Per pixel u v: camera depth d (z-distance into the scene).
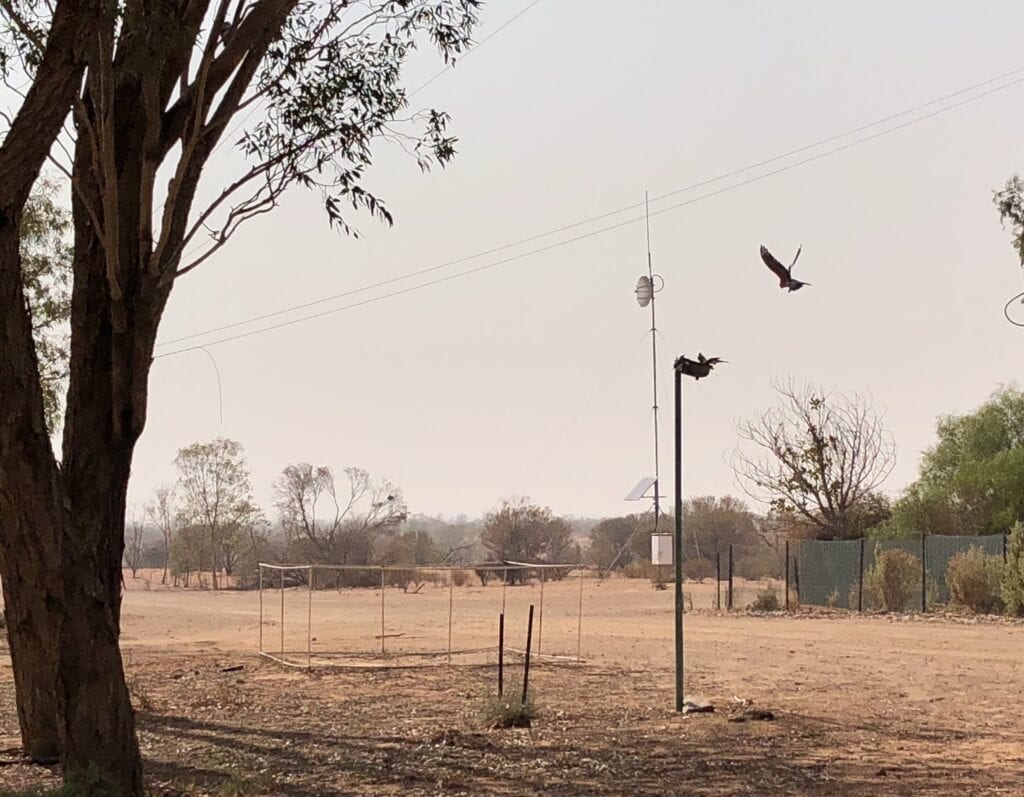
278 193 11.41
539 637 21.53
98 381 9.34
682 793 10.03
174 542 70.12
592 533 84.81
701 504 82.12
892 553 34.50
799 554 38.09
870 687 17.25
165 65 9.73
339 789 10.16
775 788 10.22
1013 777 10.68
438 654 21.77
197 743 12.51
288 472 63.59
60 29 7.81
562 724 13.66
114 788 8.16
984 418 50.25
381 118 12.02
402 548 65.06
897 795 9.96
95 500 9.10
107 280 9.47
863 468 43.78
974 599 32.22
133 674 18.70
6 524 8.61
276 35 10.78
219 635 28.75
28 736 11.27
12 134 7.91
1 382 8.38
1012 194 28.58
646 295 31.31
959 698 16.08
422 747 12.13
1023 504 40.91
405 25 12.15
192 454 67.81
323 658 21.42
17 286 8.45
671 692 16.55
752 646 23.98
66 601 8.62
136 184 9.47
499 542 68.50
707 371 14.62
